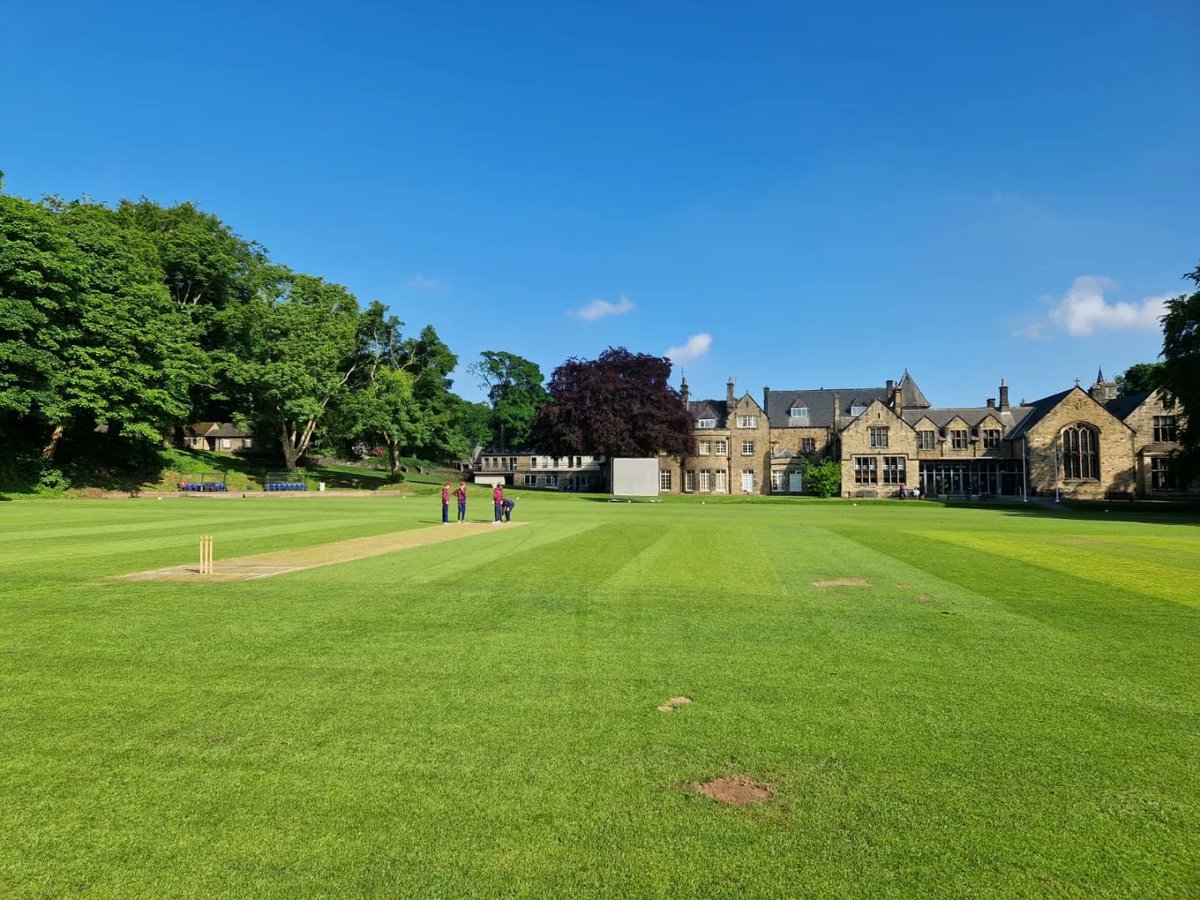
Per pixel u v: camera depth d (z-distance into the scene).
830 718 6.65
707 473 84.00
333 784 5.27
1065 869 4.29
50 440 46.75
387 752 5.82
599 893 4.02
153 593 12.16
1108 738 6.23
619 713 6.72
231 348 62.69
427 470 102.56
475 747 5.93
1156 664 8.44
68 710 6.70
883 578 14.66
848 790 5.26
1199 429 47.50
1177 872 4.27
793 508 49.81
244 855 4.36
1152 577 15.01
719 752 5.88
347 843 4.50
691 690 7.39
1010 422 75.44
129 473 52.28
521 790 5.20
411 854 4.39
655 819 4.82
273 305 63.34
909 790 5.27
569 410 70.69
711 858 4.38
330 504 44.22
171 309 53.62
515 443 111.06
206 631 9.59
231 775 5.40
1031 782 5.41
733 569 15.73
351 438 71.69
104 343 46.94
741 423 83.94
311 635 9.43
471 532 24.53
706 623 10.34
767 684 7.60
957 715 6.75
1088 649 9.08
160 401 49.44
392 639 9.27
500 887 4.07
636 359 74.19
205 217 65.69
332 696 7.12
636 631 9.83
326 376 64.38
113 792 5.13
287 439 64.12
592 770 5.53
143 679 7.59
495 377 113.31
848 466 73.12
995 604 11.92
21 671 7.83
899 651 8.93
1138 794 5.23
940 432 74.19
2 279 41.69
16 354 40.34
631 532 25.22
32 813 4.84
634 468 62.53
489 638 9.37
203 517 30.09
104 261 47.91
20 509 33.59
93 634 9.38
